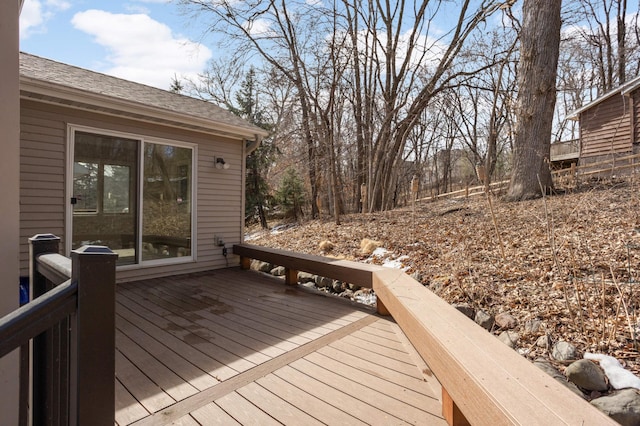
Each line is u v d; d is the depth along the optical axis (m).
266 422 1.71
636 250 3.64
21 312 0.79
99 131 4.10
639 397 1.87
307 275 5.29
